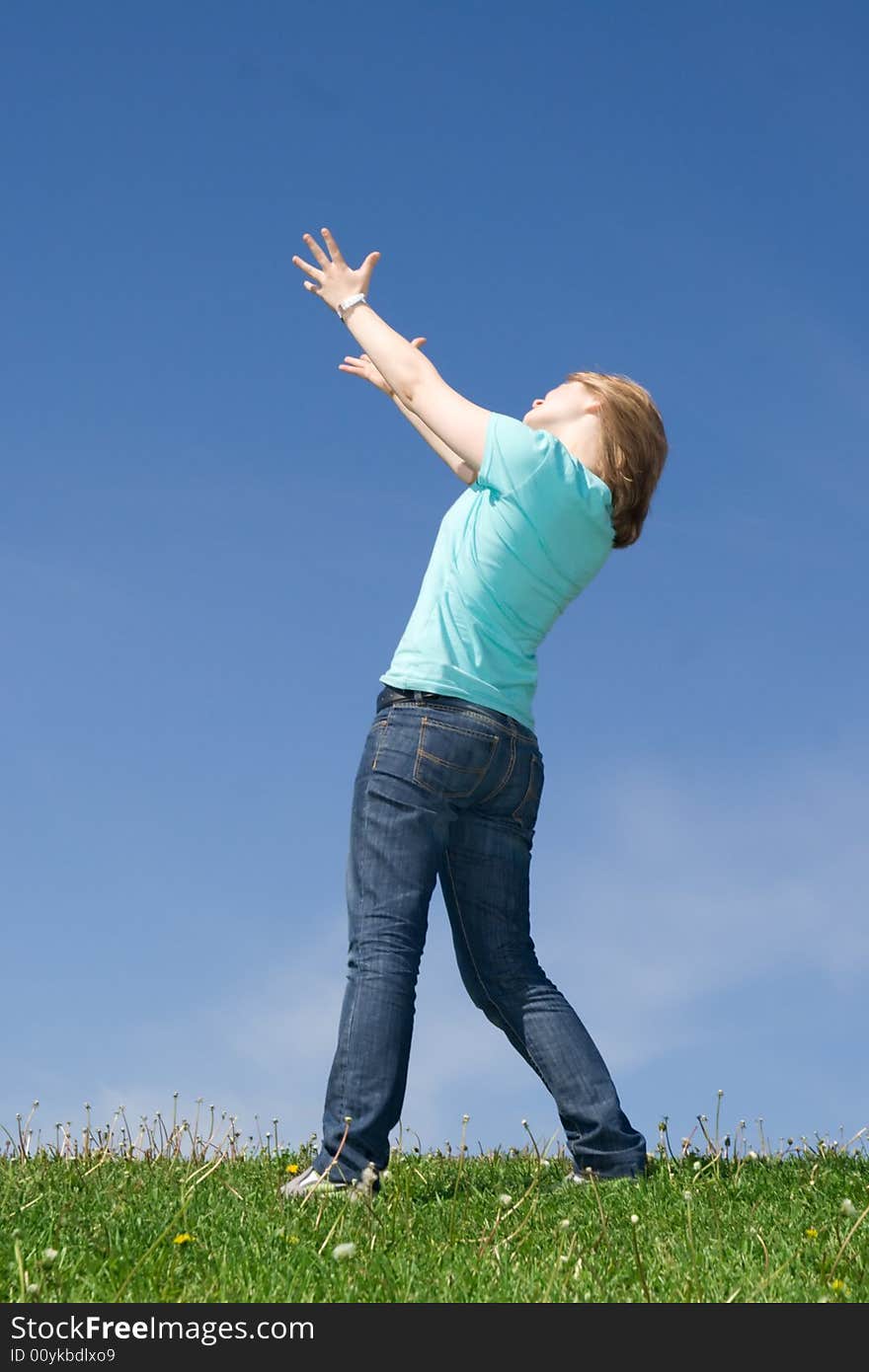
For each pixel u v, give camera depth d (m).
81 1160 4.29
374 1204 3.26
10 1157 4.31
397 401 4.29
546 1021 3.79
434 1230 3.06
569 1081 3.75
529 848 3.94
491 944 3.83
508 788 3.74
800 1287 2.57
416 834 3.57
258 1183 3.85
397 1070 3.46
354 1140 3.42
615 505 3.80
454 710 3.60
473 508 3.78
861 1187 3.63
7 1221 3.00
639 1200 3.40
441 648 3.65
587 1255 2.81
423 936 3.60
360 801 3.64
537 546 3.63
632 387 3.86
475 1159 4.68
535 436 3.60
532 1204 3.18
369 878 3.58
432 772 3.57
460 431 3.64
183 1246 2.81
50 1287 2.44
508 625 3.71
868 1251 2.80
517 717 3.73
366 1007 3.46
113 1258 2.63
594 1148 3.72
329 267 3.85
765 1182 3.72
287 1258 2.74
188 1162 4.36
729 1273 2.66
